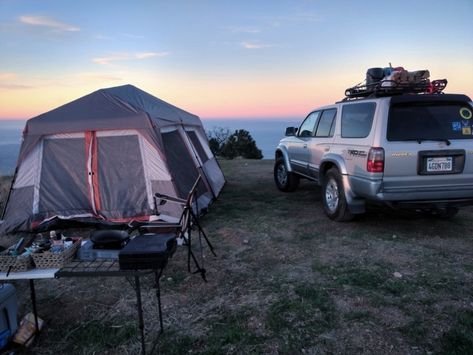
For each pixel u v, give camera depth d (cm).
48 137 587
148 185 577
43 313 339
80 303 355
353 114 532
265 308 330
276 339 286
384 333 288
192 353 274
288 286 369
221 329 302
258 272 406
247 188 883
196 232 546
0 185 905
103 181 585
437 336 282
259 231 543
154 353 276
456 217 588
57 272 263
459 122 466
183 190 589
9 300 289
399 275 382
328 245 478
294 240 501
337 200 556
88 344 290
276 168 850
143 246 267
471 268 398
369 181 459
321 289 360
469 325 293
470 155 455
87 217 581
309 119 714
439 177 453
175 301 351
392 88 487
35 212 577
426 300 334
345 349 272
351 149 507
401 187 454
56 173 589
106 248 289
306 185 912
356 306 328
